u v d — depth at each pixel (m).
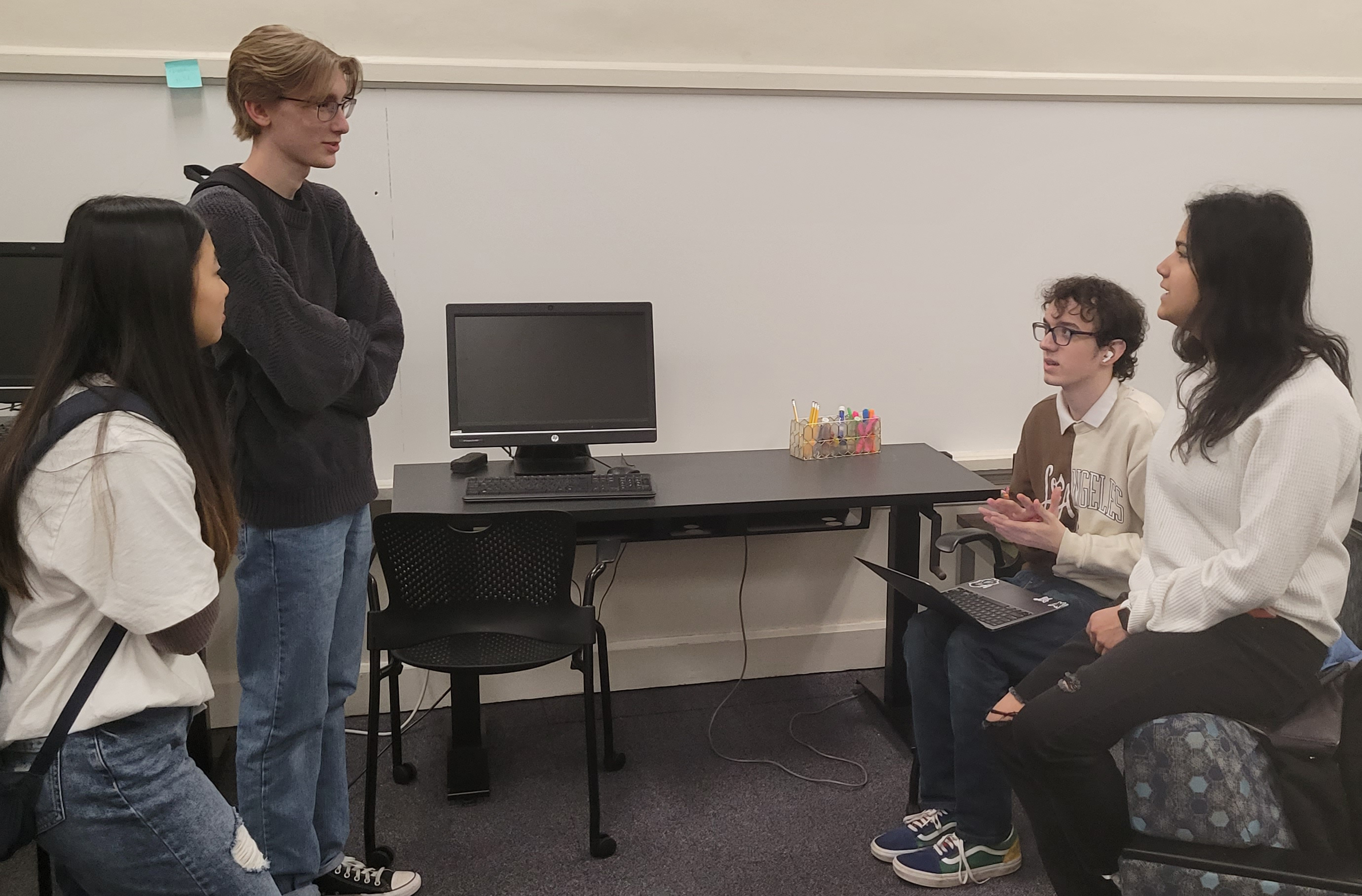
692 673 2.95
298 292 1.62
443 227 2.57
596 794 2.09
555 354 2.53
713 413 2.80
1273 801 1.60
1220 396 1.57
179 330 1.13
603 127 2.60
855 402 2.88
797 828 2.21
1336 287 3.06
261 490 1.61
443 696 2.79
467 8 2.47
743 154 2.69
